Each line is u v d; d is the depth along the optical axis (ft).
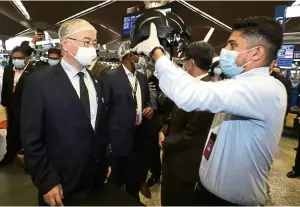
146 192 8.51
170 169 5.28
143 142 8.00
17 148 10.70
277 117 3.06
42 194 3.85
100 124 4.40
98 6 25.29
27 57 10.37
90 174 4.25
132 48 3.80
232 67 3.28
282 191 9.52
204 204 3.86
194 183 4.85
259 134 3.09
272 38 3.08
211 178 3.49
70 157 3.99
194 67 5.36
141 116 7.67
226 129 3.34
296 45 18.97
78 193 4.13
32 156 3.81
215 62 5.87
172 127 5.99
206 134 4.92
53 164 4.01
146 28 3.61
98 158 4.48
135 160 7.73
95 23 32.01
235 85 2.86
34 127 3.85
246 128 3.16
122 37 7.41
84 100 4.19
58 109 3.92
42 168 3.84
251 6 21.62
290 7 15.78
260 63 3.18
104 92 4.75
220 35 32.17
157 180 9.68
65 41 4.22
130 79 7.29
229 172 3.29
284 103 3.17
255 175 3.28
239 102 2.81
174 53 3.97
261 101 2.89
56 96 3.93
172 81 2.95
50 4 24.29
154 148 8.68
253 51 3.13
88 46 4.28
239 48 3.18
